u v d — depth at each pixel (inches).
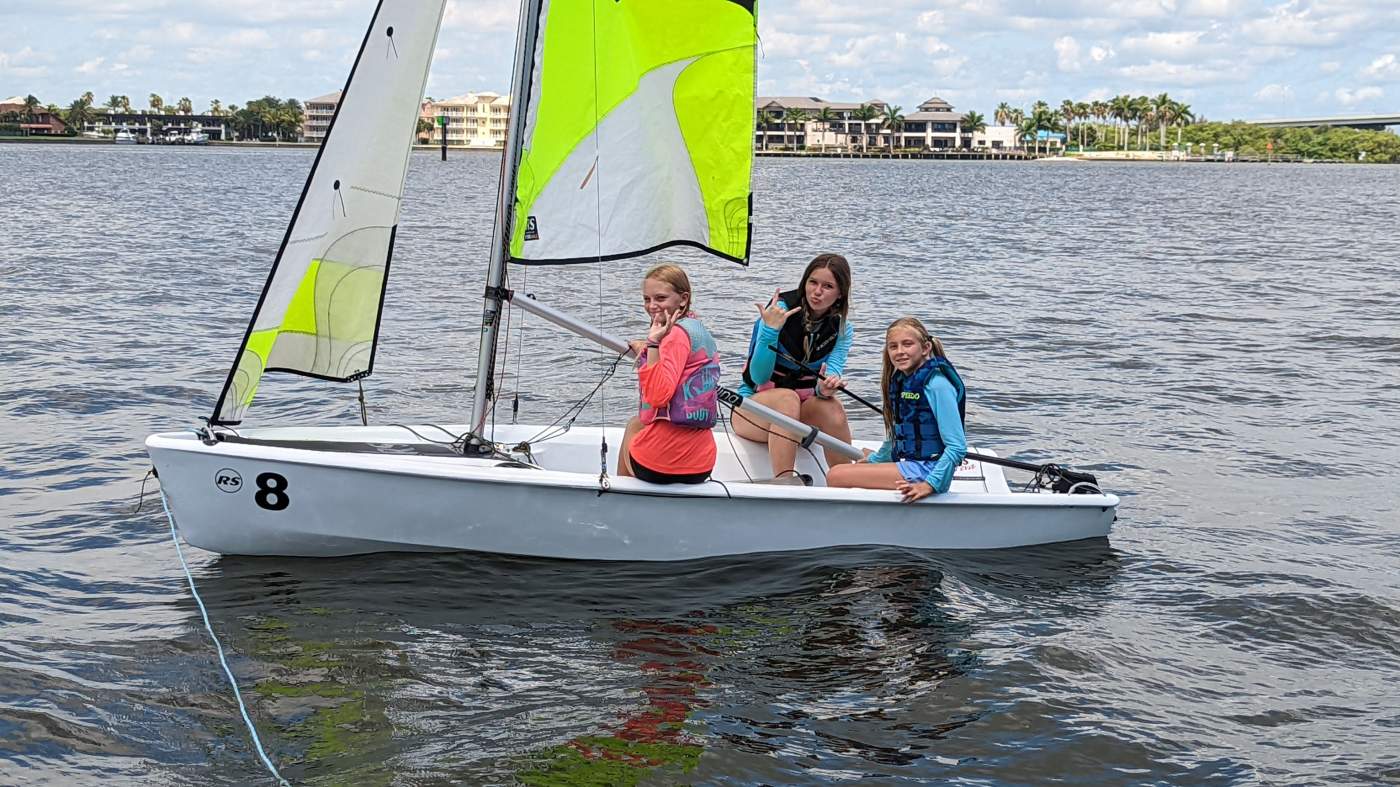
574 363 485.7
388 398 415.5
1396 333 585.6
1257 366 499.5
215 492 235.6
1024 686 198.7
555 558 247.3
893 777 170.9
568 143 242.7
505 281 251.8
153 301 629.3
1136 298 733.3
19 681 190.4
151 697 188.5
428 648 207.8
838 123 7524.6
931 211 1847.9
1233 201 2325.3
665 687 196.1
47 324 534.3
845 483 259.6
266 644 207.8
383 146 238.2
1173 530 286.7
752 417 275.4
